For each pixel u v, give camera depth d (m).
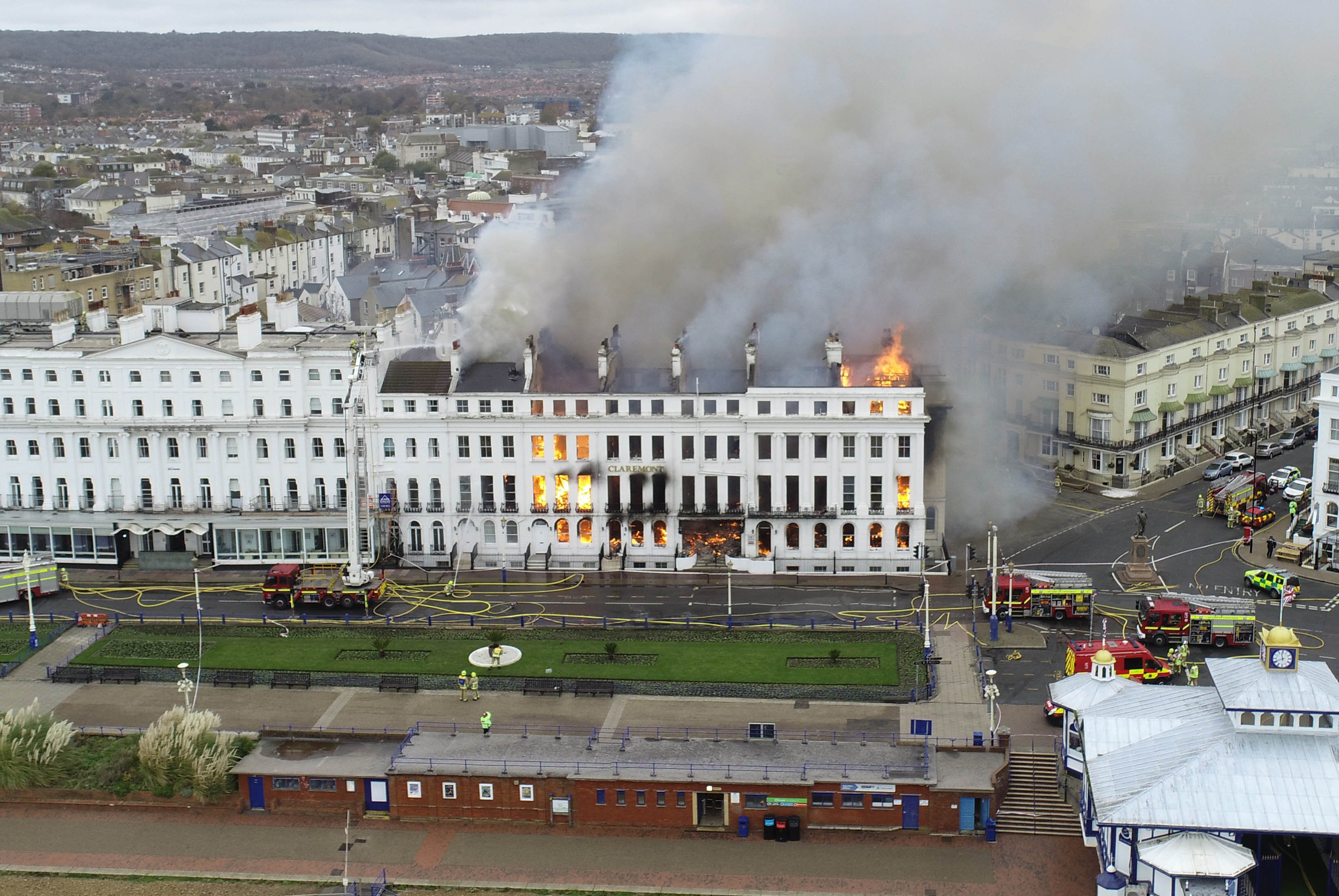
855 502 155.25
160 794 110.94
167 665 132.25
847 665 129.88
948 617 141.88
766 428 153.62
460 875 101.00
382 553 160.75
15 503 164.12
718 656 132.88
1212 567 154.88
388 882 99.94
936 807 104.88
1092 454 185.75
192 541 164.50
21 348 161.75
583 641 137.25
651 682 126.69
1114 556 158.88
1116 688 107.12
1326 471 155.75
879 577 154.00
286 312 174.62
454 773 107.69
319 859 103.25
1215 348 195.25
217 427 159.75
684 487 157.00
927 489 157.25
